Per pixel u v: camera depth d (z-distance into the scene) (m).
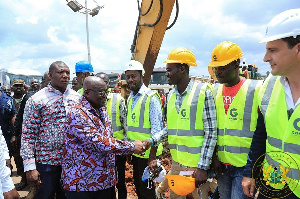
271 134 1.77
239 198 2.37
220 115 2.57
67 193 2.42
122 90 5.41
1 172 1.80
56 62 3.08
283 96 1.71
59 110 3.01
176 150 2.79
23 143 2.90
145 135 3.41
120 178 3.79
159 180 3.21
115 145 2.34
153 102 3.38
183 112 2.67
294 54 1.55
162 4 5.18
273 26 1.60
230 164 2.49
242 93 2.43
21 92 6.16
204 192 2.97
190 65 2.70
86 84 2.38
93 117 2.35
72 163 2.36
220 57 2.42
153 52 5.66
